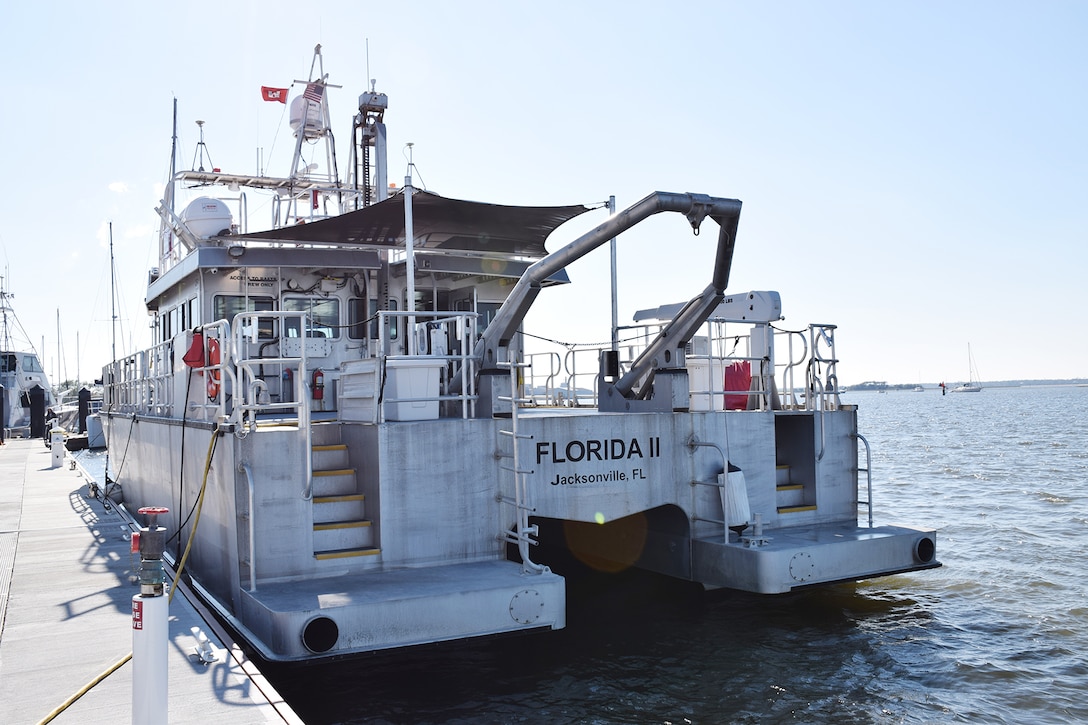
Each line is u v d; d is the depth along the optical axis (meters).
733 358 11.05
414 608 7.19
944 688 8.26
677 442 10.09
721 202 9.19
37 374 52.72
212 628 6.86
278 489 7.91
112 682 5.64
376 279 14.30
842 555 9.70
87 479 20.12
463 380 9.03
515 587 7.59
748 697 7.93
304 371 8.04
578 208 11.83
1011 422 86.12
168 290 15.85
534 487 9.08
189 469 10.15
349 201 15.85
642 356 10.91
